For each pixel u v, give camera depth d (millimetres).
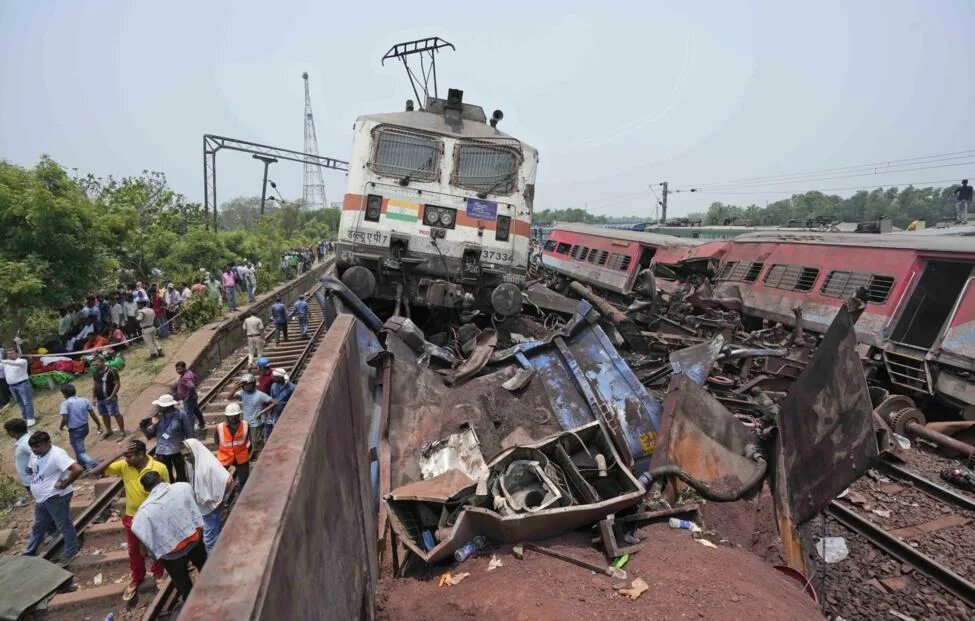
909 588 5613
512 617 3463
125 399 12445
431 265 8875
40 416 12055
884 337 11938
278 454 1852
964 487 8250
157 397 12266
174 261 24531
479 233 9023
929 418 11484
